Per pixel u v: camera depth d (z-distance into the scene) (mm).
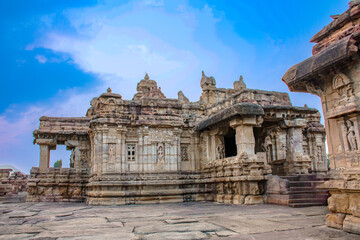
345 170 9000
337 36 9648
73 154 30656
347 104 8914
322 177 19203
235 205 17688
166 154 23609
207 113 25625
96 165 22609
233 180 19172
